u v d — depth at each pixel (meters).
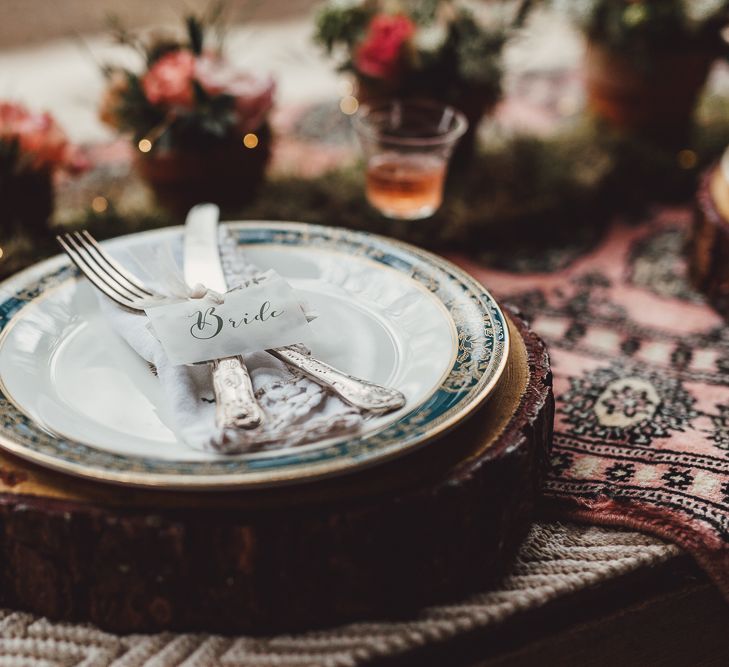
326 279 0.76
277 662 0.63
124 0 1.86
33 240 0.95
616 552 0.69
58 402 0.65
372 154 1.02
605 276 1.03
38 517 0.61
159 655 0.63
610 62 1.20
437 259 0.76
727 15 1.14
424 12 1.11
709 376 0.87
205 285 0.73
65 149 0.96
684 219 1.14
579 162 1.16
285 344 0.68
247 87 1.01
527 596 0.67
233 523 0.60
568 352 0.91
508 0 1.13
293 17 1.97
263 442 0.61
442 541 0.64
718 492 0.73
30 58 1.67
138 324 0.70
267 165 1.06
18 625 0.65
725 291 0.97
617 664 0.68
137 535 0.60
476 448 0.64
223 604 0.63
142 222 1.00
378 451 0.60
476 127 1.11
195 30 1.03
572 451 0.77
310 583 0.63
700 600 0.71
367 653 0.63
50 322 0.71
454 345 0.68
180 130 0.98
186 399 0.64
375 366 0.68
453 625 0.65
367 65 1.06
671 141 1.24
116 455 0.60
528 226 1.10
